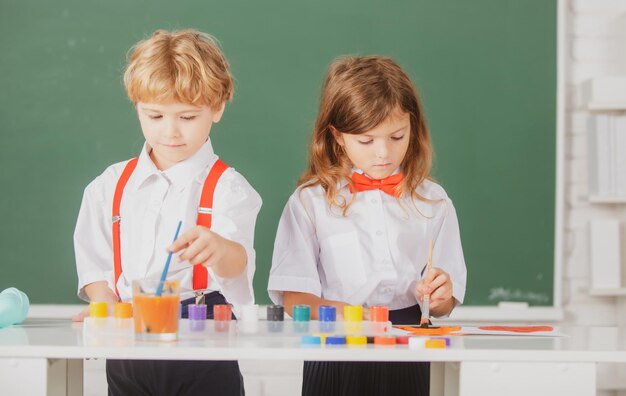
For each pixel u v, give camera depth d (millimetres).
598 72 3586
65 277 3424
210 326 1744
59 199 3434
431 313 2303
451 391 1777
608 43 3580
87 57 3445
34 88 3439
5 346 1545
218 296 2076
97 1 3453
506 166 3523
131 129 3445
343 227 2260
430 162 2352
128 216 2102
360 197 2287
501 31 3523
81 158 3438
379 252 2252
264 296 3465
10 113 3434
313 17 3498
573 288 3564
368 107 2148
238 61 3484
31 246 3424
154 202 2088
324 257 2270
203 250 1782
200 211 2076
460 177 3518
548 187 3531
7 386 1547
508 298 3518
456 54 3516
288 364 3463
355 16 3504
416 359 1563
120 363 1996
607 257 3482
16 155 3432
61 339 1647
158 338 1608
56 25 3443
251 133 3488
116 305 1807
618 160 3412
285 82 3490
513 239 3521
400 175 2295
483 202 3518
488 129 3521
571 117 3576
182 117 2029
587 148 3506
